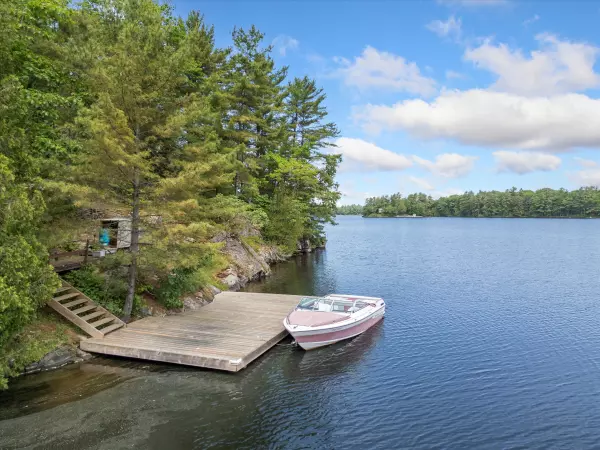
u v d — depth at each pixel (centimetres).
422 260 4500
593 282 3164
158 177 1489
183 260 1526
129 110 1470
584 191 18450
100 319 1531
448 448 949
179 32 2933
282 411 1091
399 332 1823
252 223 3553
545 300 2525
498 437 999
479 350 1605
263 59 3825
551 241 7225
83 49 1497
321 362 1440
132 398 1113
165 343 1397
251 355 1355
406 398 1191
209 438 950
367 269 3775
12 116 1086
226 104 3278
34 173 1160
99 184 1500
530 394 1231
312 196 4803
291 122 5106
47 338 1312
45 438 909
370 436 990
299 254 4953
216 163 1575
